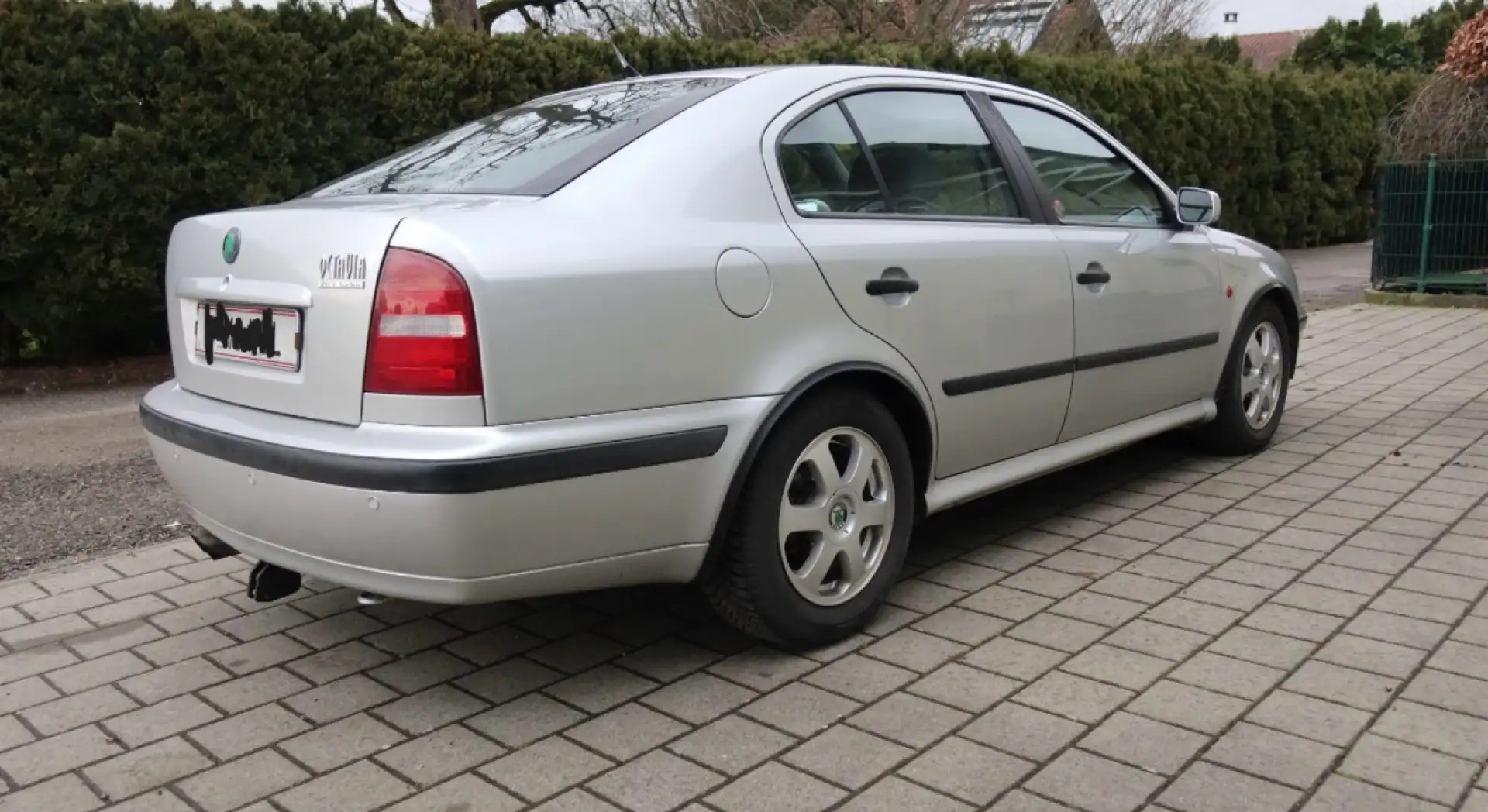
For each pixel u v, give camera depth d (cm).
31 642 349
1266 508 452
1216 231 515
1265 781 254
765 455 305
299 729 291
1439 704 287
